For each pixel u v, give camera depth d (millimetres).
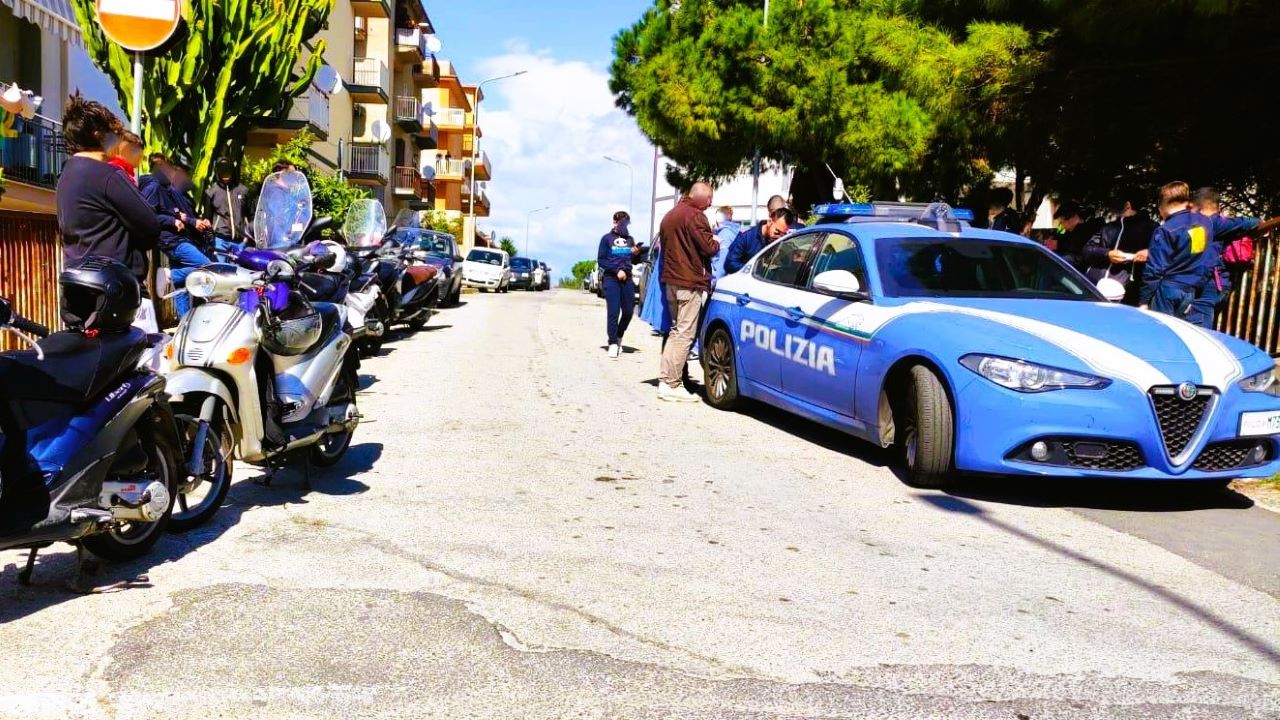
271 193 7652
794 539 5109
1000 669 3590
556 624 3896
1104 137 12625
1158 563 4898
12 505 3732
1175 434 5645
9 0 14195
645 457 6957
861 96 19672
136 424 4355
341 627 3812
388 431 7621
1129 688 3463
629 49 25703
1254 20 9992
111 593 4133
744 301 8609
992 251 7480
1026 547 5102
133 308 4203
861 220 8602
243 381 5043
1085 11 10188
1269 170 12617
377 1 46062
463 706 3217
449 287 19828
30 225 9961
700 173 26531
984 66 11891
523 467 6535
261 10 13922
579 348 13828
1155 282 8438
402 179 52812
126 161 5914
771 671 3525
